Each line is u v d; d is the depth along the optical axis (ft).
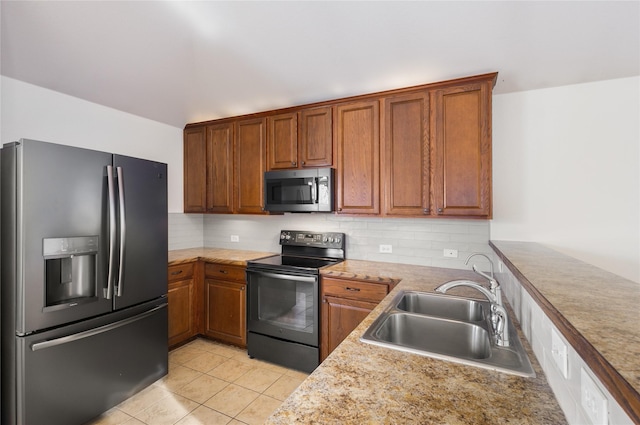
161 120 10.61
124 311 7.00
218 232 12.09
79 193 6.17
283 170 9.34
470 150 7.13
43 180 5.69
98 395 6.46
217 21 6.19
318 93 8.58
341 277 7.90
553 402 2.59
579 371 2.17
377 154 8.14
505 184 7.84
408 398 2.64
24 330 5.45
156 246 7.72
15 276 5.50
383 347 3.66
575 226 7.27
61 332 5.93
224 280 9.75
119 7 5.81
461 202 7.20
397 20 5.81
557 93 7.45
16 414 5.47
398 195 7.85
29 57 6.82
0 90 7.14
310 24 6.13
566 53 6.18
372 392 2.73
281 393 7.41
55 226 5.84
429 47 6.35
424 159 7.58
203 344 9.99
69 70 7.47
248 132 10.13
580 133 7.26
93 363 6.39
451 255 8.38
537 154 7.59
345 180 8.52
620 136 6.98
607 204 7.05
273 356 8.72
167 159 11.01
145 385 7.42
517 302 4.58
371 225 9.37
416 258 8.79
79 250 6.16
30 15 5.85
